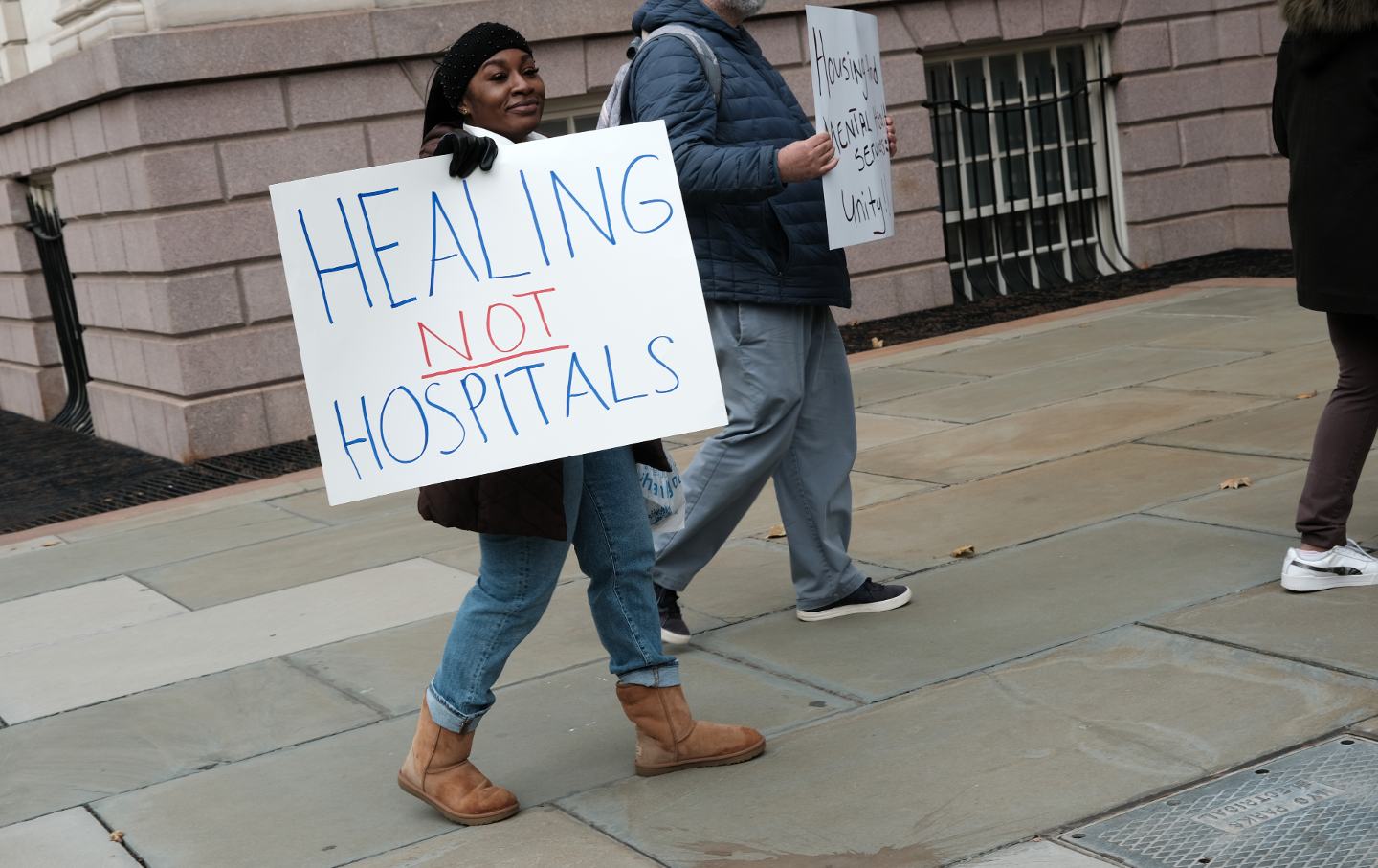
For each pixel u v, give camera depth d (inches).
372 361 116.9
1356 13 147.3
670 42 151.7
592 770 138.9
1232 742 128.4
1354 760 121.8
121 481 335.9
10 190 454.3
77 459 374.0
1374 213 151.4
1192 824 114.0
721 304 160.2
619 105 155.0
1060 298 435.8
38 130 402.0
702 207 159.3
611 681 163.3
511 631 126.3
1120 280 455.2
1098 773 125.2
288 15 343.3
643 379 120.0
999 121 460.4
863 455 268.1
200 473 331.3
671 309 120.6
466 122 124.0
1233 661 146.8
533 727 151.6
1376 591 161.8
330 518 269.0
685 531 166.9
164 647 197.2
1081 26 454.6
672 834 123.1
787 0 404.8
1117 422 265.7
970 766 129.9
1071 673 149.0
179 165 334.3
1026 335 377.1
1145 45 465.1
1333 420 161.9
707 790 131.4
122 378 377.1
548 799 133.4
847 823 121.4
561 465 120.9
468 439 117.7
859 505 232.7
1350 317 158.2
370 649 185.0
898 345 388.5
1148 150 470.0
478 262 118.7
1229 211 484.4
